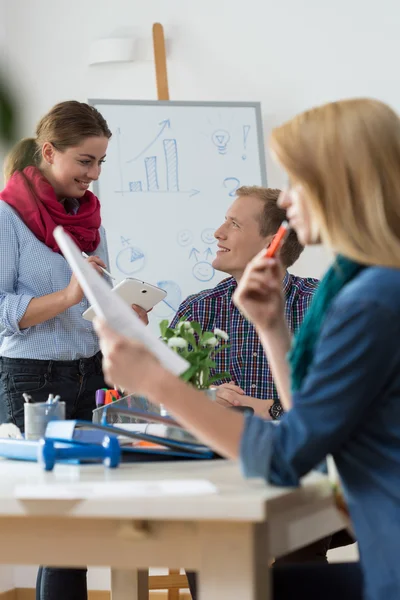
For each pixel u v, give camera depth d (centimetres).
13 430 154
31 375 238
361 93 335
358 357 96
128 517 97
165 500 96
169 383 103
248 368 228
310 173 103
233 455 104
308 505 107
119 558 102
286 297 232
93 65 357
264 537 99
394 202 101
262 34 343
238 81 346
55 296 229
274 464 101
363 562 98
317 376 98
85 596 197
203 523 98
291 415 100
